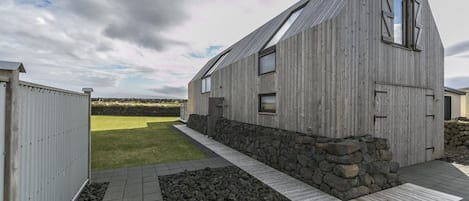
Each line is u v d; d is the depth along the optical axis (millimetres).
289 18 6922
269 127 6039
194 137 9422
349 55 4133
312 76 4617
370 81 4500
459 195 3510
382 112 4695
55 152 2639
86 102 3975
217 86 9953
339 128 4016
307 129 4707
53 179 2582
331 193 3562
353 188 3412
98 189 3791
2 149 1674
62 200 2871
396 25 5145
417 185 3939
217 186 3791
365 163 3650
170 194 3486
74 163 3348
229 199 3289
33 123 2102
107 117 19953
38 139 2205
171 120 17828
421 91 5566
